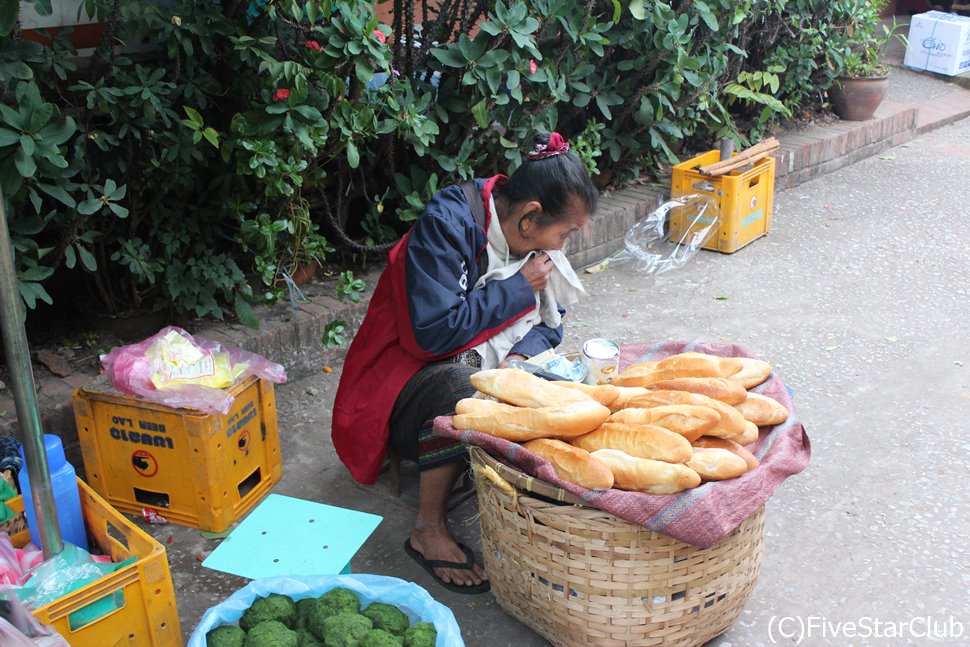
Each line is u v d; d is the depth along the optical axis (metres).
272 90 3.49
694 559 2.24
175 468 2.89
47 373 3.44
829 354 4.14
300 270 4.22
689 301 4.71
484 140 4.53
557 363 2.72
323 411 3.69
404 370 2.83
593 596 2.27
